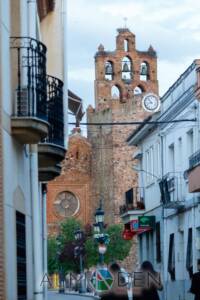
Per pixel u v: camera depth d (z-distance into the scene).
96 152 118.19
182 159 46.47
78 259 97.19
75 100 34.34
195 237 43.62
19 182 19.22
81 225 103.31
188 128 44.97
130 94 124.06
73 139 122.00
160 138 51.28
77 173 120.88
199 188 39.62
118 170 108.94
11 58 18.58
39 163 23.22
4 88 17.42
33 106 18.50
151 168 54.09
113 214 109.12
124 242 88.31
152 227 52.41
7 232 17.39
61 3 26.09
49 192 120.62
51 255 100.19
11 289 17.59
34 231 20.83
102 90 122.50
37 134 18.72
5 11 17.81
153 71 125.62
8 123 17.88
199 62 43.06
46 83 20.41
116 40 124.88
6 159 17.53
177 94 46.94
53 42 25.92
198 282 24.88
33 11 20.20
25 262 19.86
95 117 118.19
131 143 59.56
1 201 16.78
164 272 49.66
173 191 47.44
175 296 47.12
